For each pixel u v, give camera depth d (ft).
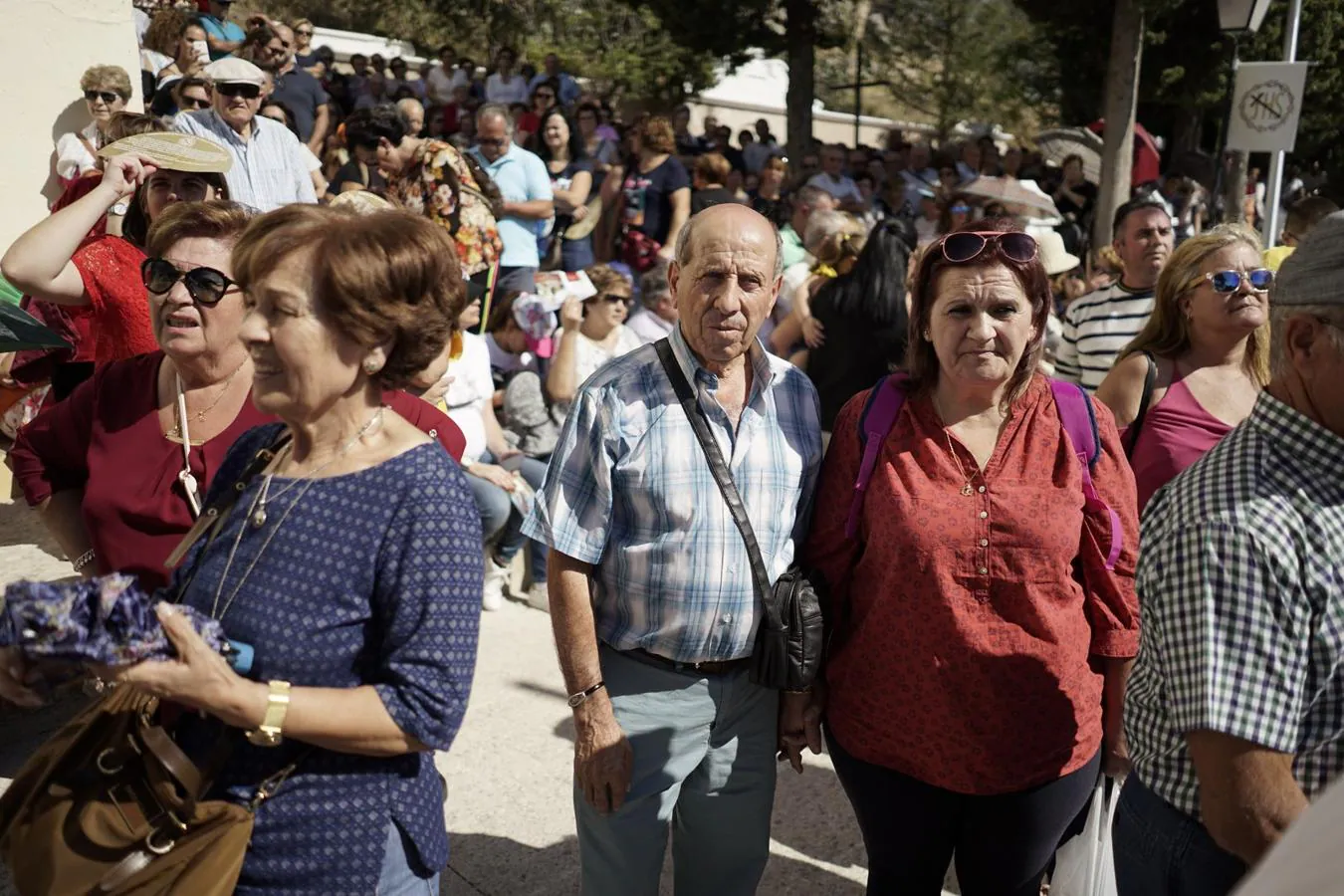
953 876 10.37
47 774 5.28
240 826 5.05
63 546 7.75
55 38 18.93
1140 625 5.84
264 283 5.16
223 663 4.89
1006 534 6.85
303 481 5.37
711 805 7.69
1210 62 61.67
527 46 72.23
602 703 7.20
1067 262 21.85
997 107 82.53
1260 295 9.19
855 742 7.33
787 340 16.62
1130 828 5.98
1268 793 4.75
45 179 19.16
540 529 7.17
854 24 65.82
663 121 27.14
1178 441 9.37
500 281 22.98
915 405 7.40
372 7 75.41
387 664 5.23
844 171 46.09
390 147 22.07
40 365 13.37
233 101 17.08
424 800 5.61
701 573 7.05
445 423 8.79
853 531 7.31
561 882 9.94
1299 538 4.87
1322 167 76.69
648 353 7.41
